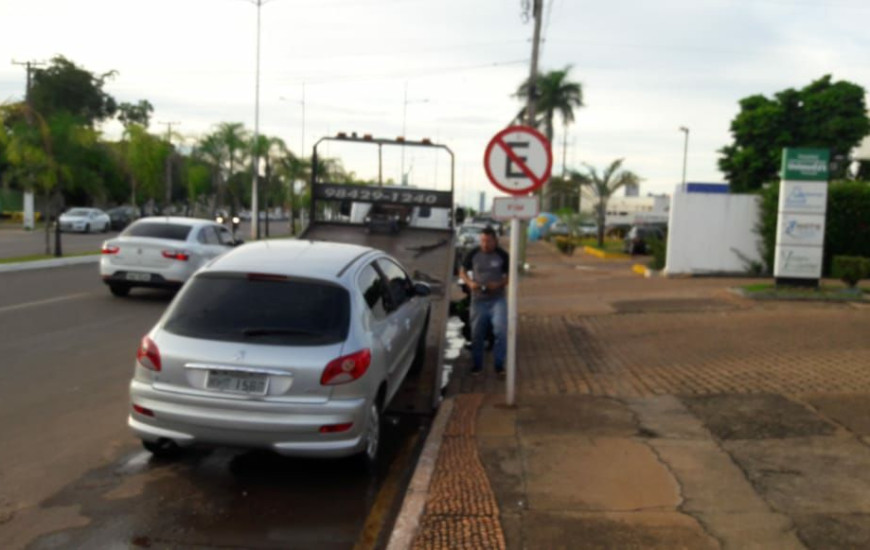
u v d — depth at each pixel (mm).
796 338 10469
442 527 4566
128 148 35406
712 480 5211
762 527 4453
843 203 19766
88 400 7703
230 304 5598
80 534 4734
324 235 11648
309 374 5254
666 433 6312
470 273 9227
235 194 46875
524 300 17203
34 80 55969
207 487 5559
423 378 8289
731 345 10188
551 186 47188
